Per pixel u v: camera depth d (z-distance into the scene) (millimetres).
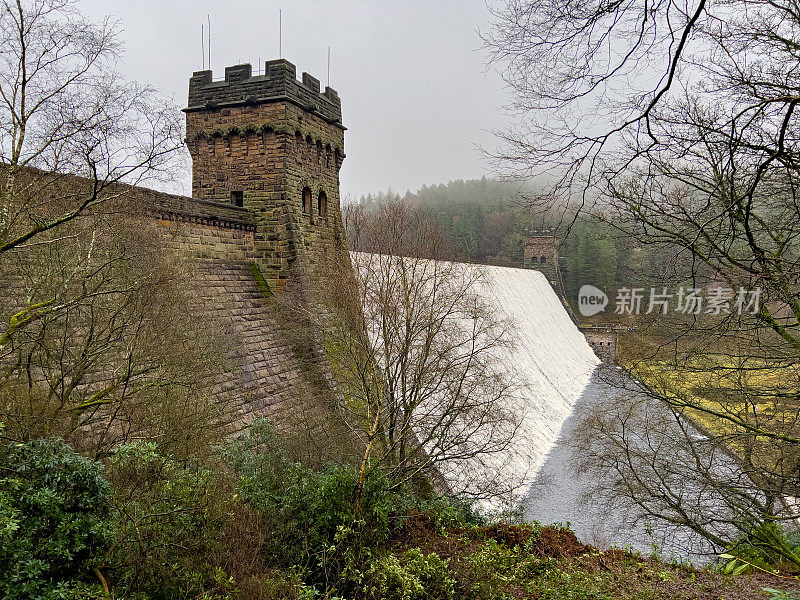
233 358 21438
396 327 19625
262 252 26328
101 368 15586
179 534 9344
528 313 62594
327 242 29594
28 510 7539
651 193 10516
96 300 13430
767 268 8922
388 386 19219
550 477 31828
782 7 7379
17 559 6914
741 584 11922
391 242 22344
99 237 13969
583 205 7402
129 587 8312
